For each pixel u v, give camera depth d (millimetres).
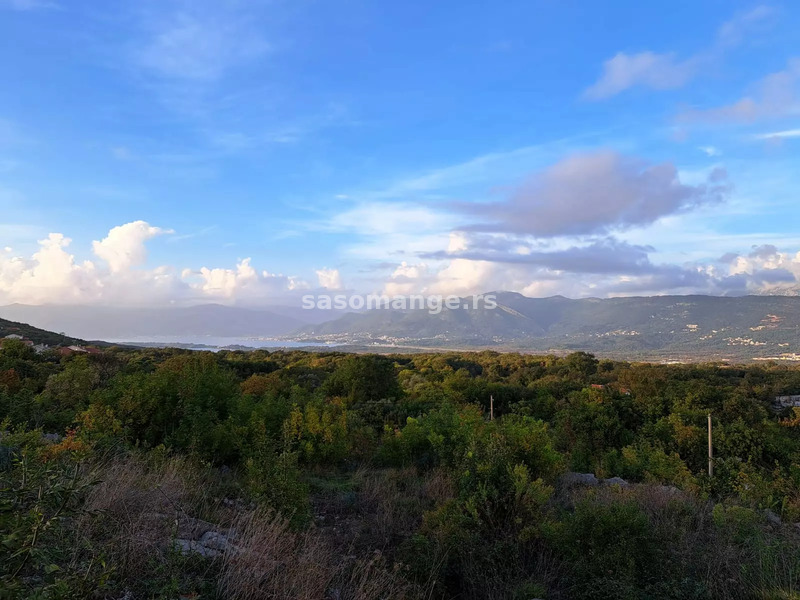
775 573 3826
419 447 9016
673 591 3543
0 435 4871
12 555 2010
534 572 4223
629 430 14117
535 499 4918
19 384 13656
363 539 4949
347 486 7023
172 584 2666
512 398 28203
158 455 5664
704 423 12398
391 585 3621
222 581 3035
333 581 3674
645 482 7891
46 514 2883
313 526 4793
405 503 6078
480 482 5203
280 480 4797
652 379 23531
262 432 7441
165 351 46094
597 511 4270
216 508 4691
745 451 10914
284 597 3039
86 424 6695
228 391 9547
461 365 57062
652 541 4090
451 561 4371
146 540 3238
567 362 51562
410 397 26953
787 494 6895
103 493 3570
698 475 8328
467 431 7988
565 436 12961
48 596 1955
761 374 44531
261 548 3488
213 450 7141
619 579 3682
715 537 4656
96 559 2406
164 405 7469
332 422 8914
